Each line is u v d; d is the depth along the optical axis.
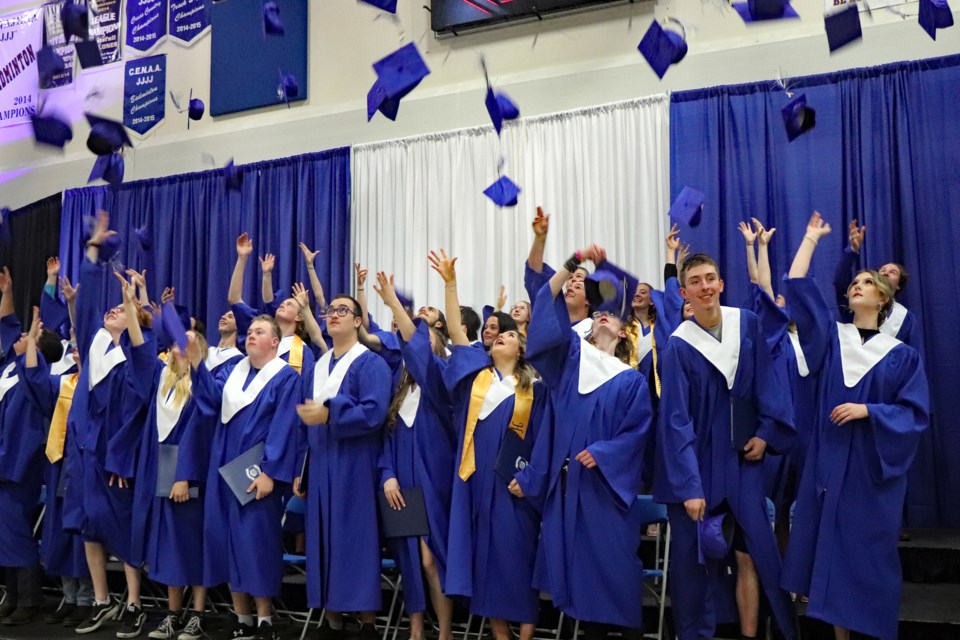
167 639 4.40
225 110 8.47
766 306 3.83
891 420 3.24
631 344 4.21
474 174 7.21
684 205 4.71
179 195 8.45
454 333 4.00
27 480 5.16
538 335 3.63
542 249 3.90
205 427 4.51
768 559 3.40
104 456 4.73
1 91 9.70
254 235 7.99
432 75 7.61
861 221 5.87
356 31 8.05
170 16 8.97
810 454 3.48
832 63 6.18
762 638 3.70
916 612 3.78
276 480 4.20
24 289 9.23
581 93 6.97
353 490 4.04
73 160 9.24
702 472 3.47
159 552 4.43
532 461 3.69
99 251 5.16
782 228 6.05
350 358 4.21
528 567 3.71
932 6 4.64
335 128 7.95
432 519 3.95
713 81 6.51
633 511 3.51
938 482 5.43
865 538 3.26
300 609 4.91
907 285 5.64
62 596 5.69
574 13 7.11
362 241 7.59
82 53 7.43
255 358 4.52
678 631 3.41
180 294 8.26
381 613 4.70
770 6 5.06
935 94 5.78
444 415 4.10
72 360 5.68
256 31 8.42
